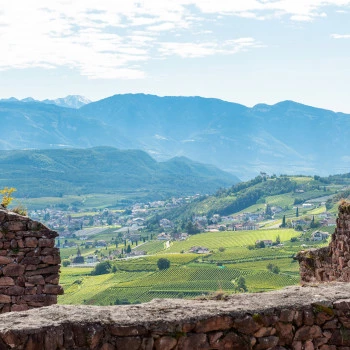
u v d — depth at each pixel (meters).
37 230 17.36
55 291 17.31
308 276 20.36
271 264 142.88
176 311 9.20
